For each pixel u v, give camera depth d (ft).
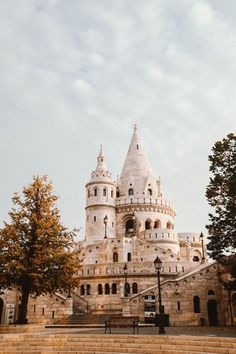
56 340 68.44
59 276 96.53
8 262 92.43
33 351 63.87
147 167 250.16
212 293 120.57
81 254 178.60
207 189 97.71
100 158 238.27
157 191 241.96
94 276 150.71
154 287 120.88
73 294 143.64
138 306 119.24
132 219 223.92
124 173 248.52
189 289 119.85
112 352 60.80
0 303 135.74
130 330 84.74
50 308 124.67
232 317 114.21
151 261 155.12
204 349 55.47
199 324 116.37
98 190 225.15
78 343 65.87
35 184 102.22
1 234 94.84
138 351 59.77
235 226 92.58
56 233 100.42
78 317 122.11
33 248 96.12
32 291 96.58
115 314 123.95
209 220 96.43
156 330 84.07
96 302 146.72
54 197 104.22
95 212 221.25
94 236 215.51
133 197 226.79
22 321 92.84
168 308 118.11
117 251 174.91
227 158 96.17
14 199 100.63
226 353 52.90
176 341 60.49
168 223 230.07
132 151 255.70
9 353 64.08
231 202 93.35
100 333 75.77
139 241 175.01
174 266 148.87
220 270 118.42
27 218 99.04
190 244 224.94
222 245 93.50
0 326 84.84
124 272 145.69
